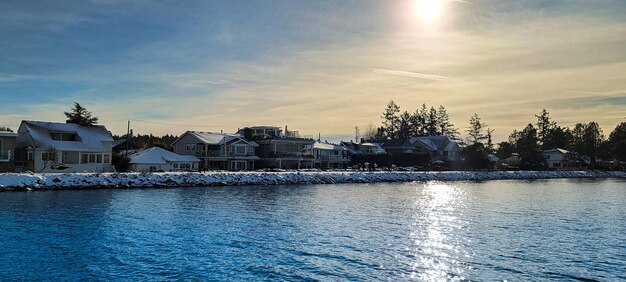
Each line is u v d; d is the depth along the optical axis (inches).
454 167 5295.3
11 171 2615.7
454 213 1631.4
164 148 4003.4
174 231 1203.9
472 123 6717.5
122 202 1818.4
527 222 1430.9
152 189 2464.3
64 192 2174.0
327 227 1290.6
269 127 4534.9
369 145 5413.4
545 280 811.4
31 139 2874.0
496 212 1674.5
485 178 4328.3
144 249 999.0
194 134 3924.7
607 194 2586.1
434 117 6904.5
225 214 1521.9
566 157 6008.9
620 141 5698.8
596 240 1143.0
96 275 815.7
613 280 813.9
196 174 2832.2
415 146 5649.6
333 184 3189.0
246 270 852.0
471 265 898.1
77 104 3693.4
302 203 1881.2
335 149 4918.8
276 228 1266.0
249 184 2923.2
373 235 1178.6
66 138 3117.6
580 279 819.4
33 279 792.9
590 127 5974.4
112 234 1154.7
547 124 6875.0
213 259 922.7
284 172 3425.2
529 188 3083.2
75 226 1255.5
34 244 1034.7
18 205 1669.5
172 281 787.4
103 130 3299.7
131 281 785.6
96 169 3065.9
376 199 2100.1
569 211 1729.8
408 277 820.0
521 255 979.3
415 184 3348.9
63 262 892.0
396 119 6968.5
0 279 790.5
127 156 3373.5
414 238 1145.4
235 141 3956.7
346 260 924.6
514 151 6722.4
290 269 860.0
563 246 1069.8
